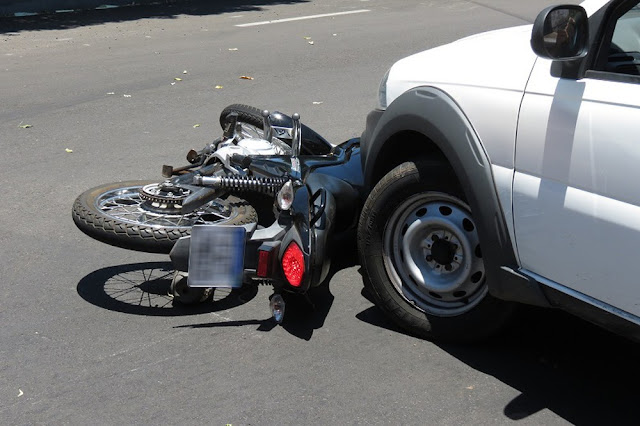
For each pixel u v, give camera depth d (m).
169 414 3.67
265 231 4.39
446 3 19.38
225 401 3.77
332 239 4.39
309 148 5.62
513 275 3.82
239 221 4.70
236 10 18.16
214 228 4.18
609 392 3.90
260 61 12.40
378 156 4.53
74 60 12.38
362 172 5.16
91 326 4.42
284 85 10.78
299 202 4.23
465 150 3.93
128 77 11.13
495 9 18.39
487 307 4.13
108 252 5.41
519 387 3.92
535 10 18.17
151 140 8.12
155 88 10.48
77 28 15.59
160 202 4.83
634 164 3.31
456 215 4.17
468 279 4.16
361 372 4.02
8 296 4.74
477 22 16.58
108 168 7.19
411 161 4.30
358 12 18.02
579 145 3.50
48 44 13.85
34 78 11.06
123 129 8.52
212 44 13.84
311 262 4.22
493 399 3.82
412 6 18.94
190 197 4.53
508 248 3.85
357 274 5.16
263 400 3.78
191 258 4.18
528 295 3.78
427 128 4.13
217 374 3.99
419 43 14.20
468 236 4.12
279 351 4.20
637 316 3.39
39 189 6.61
